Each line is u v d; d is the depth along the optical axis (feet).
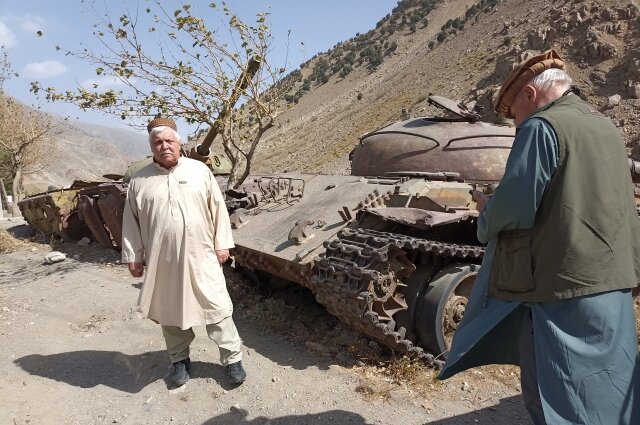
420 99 218.79
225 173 39.81
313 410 13.73
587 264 8.38
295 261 16.61
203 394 14.71
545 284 8.68
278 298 23.32
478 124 23.65
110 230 32.58
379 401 14.12
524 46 162.81
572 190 8.45
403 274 15.89
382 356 16.78
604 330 8.29
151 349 17.71
